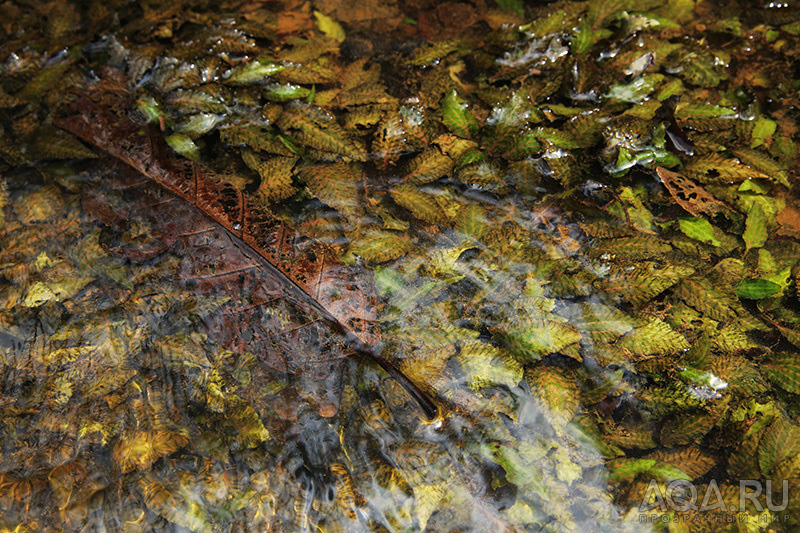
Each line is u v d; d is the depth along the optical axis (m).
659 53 1.51
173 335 1.38
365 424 1.35
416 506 1.33
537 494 1.34
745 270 1.41
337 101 1.49
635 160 1.45
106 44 1.52
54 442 1.35
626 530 1.33
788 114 1.48
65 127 1.46
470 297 1.39
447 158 1.45
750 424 1.36
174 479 1.34
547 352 1.37
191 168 1.44
